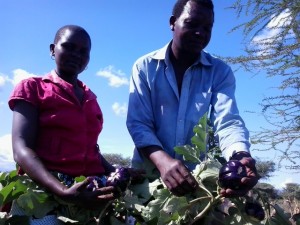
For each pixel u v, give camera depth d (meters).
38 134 1.17
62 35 1.28
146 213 1.06
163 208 1.04
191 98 1.36
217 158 1.22
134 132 1.29
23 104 1.15
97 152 1.26
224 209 1.10
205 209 1.01
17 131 1.12
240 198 1.05
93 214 1.06
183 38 1.32
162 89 1.36
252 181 0.97
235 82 1.42
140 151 1.25
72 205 1.04
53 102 1.17
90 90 1.31
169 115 1.34
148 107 1.35
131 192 1.10
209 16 1.31
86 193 0.98
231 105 1.31
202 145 1.13
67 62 1.26
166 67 1.37
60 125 1.17
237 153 1.09
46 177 1.03
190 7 1.31
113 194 0.99
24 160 1.08
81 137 1.19
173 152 1.32
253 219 1.03
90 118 1.23
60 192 0.99
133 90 1.37
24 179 1.12
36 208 1.02
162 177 1.09
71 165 1.16
